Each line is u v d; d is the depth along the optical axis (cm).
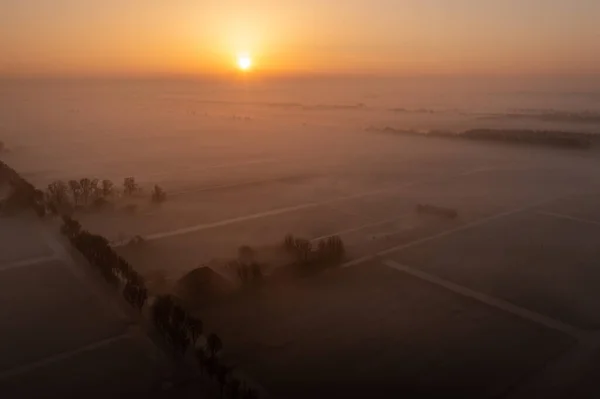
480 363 4056
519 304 5025
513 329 4553
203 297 5162
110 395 3691
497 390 3738
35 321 4684
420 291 5331
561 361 4066
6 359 4097
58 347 4278
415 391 3747
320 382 3859
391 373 3947
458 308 4950
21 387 3759
